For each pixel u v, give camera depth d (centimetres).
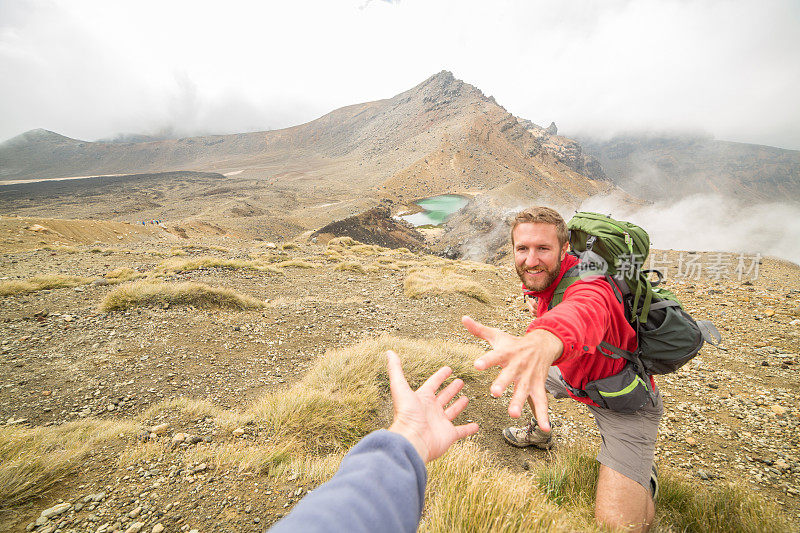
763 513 285
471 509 212
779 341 862
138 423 435
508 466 398
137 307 855
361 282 1370
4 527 272
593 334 127
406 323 884
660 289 235
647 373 232
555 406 554
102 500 300
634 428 254
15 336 718
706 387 645
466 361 611
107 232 3522
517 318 1007
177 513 286
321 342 746
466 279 1371
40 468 325
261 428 428
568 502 295
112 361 624
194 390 552
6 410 490
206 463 348
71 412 489
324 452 404
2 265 1510
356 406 467
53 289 1071
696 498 313
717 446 478
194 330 755
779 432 507
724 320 1029
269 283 1289
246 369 625
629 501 246
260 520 281
